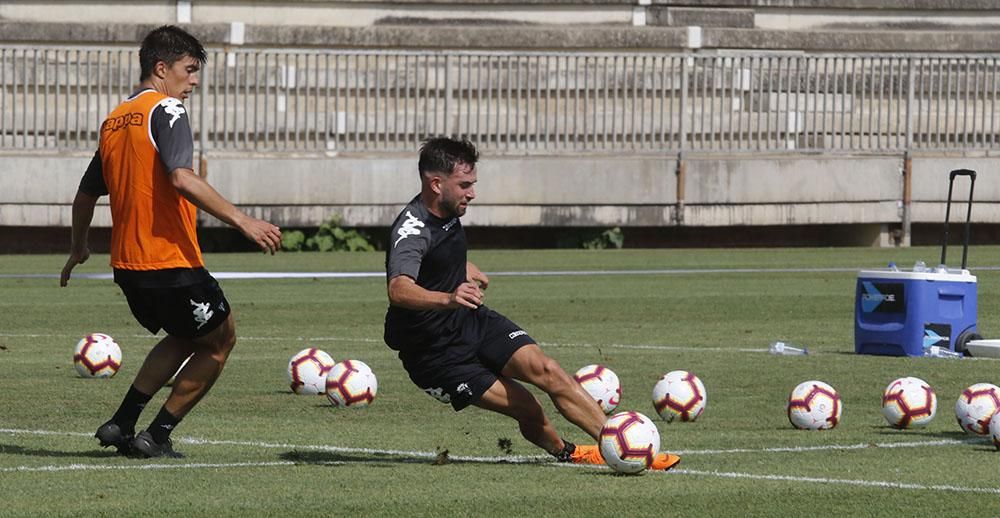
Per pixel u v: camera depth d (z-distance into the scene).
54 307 60.66
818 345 47.84
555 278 74.38
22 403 34.50
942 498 22.48
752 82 99.75
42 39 101.69
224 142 95.19
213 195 25.05
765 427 31.06
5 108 94.56
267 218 94.69
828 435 29.81
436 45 105.56
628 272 77.69
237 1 106.62
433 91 100.81
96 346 39.50
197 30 104.00
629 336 50.84
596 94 97.56
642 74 97.62
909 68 99.81
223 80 98.62
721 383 38.56
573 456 26.28
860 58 98.62
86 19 104.81
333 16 107.88
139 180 25.73
